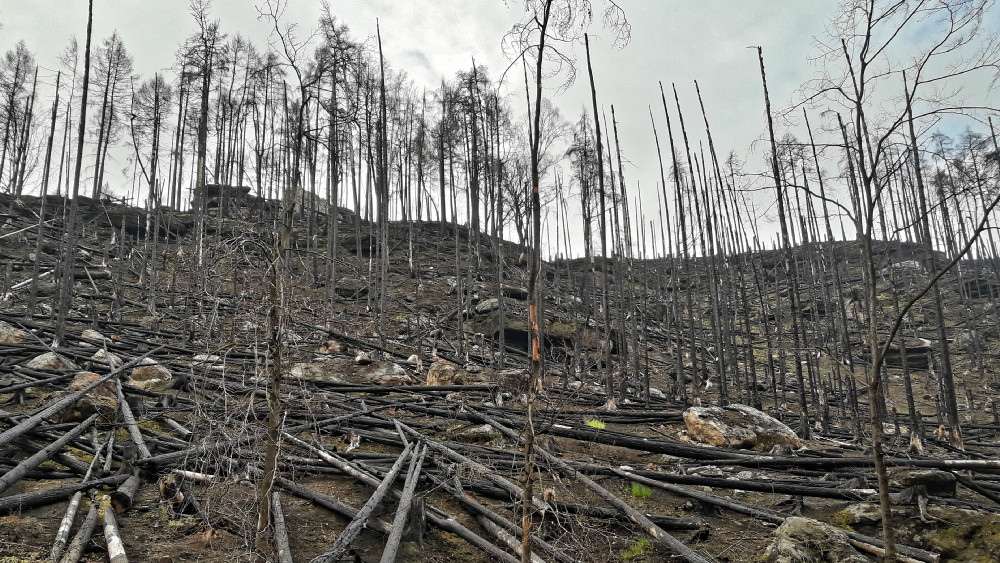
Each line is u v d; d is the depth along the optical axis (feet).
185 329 40.29
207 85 64.23
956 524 17.34
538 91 12.07
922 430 38.19
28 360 32.55
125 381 29.94
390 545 14.39
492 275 80.18
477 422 30.27
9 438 18.31
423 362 50.70
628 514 17.79
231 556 14.02
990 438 45.85
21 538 13.84
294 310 14.85
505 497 20.54
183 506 16.92
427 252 98.17
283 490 20.06
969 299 87.25
